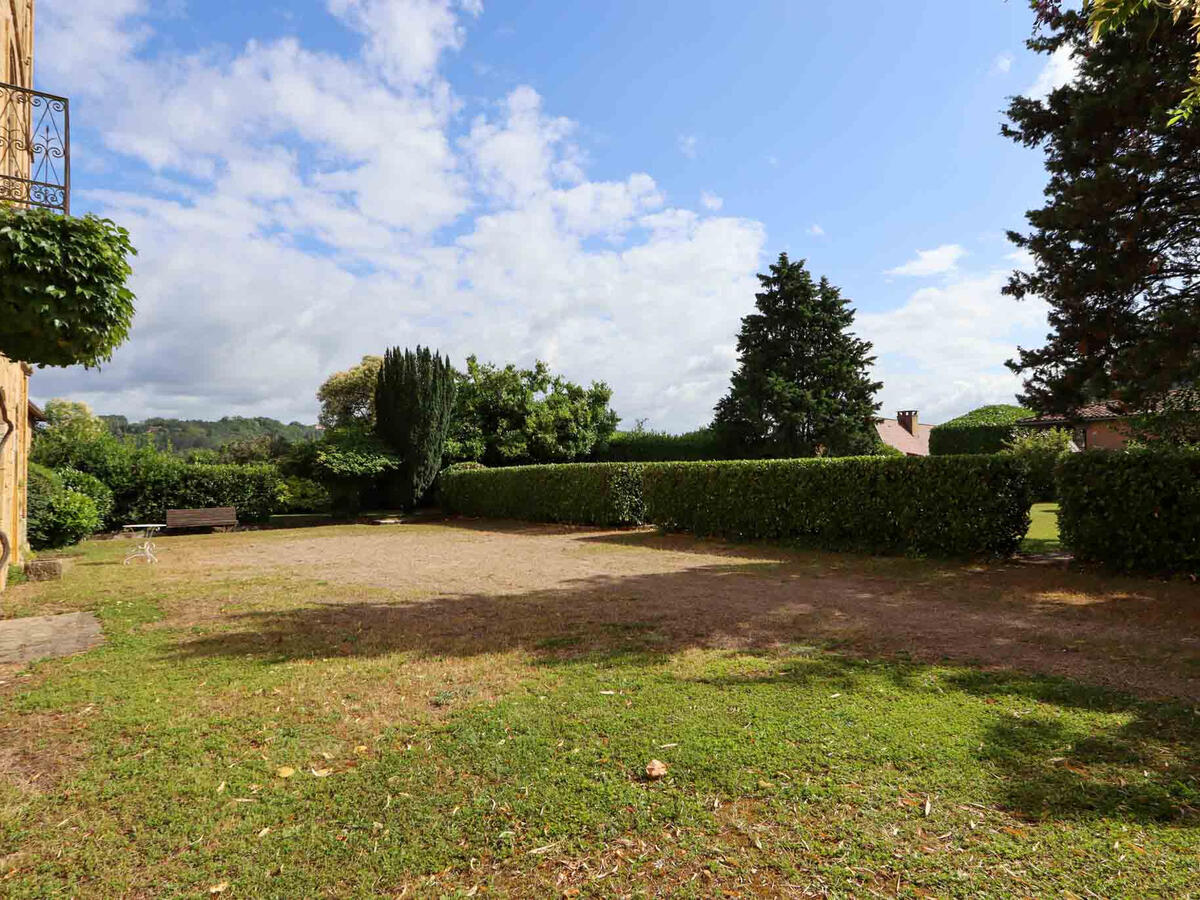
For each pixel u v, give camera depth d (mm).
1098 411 21812
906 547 10852
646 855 2410
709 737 3430
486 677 4574
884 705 3902
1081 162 9766
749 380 31516
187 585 8938
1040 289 10445
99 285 5195
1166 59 8664
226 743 3463
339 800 2842
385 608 7168
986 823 2578
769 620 6344
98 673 4723
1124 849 2383
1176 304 9430
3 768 3195
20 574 9375
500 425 27875
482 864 2377
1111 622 6016
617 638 5664
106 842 2547
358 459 23406
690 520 14852
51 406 40062
